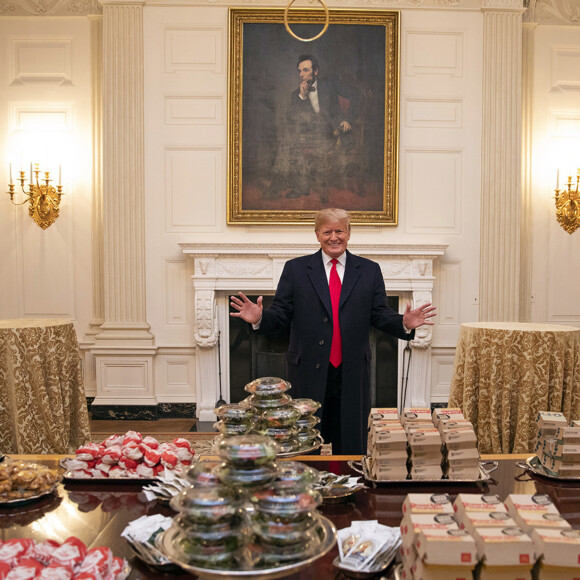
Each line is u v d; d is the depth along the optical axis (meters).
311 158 5.08
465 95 5.11
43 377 3.11
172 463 1.55
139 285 5.10
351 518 1.34
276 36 5.02
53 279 5.23
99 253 5.22
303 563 0.97
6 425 3.06
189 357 5.15
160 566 1.11
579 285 5.30
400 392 5.17
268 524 1.00
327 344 2.59
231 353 5.16
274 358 5.15
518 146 5.11
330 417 2.67
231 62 5.00
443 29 5.08
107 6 5.00
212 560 0.97
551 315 5.31
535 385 2.85
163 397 5.15
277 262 5.00
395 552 1.18
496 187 5.12
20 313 5.23
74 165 5.19
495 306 5.16
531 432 2.85
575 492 1.49
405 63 5.10
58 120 5.17
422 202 5.14
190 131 5.08
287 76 5.04
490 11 5.06
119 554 1.18
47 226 5.13
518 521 1.09
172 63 5.05
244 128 5.04
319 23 5.03
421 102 5.12
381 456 1.53
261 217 5.07
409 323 2.47
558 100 5.25
